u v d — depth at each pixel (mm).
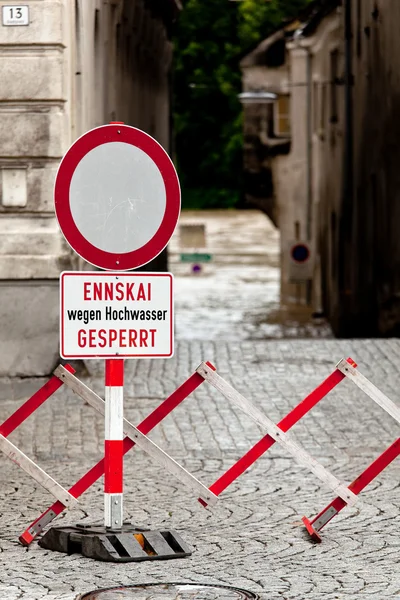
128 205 12852
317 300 62469
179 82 155875
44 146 23969
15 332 24078
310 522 14039
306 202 67062
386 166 40906
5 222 24141
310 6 62656
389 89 40188
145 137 12891
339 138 52750
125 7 38719
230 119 156750
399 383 24453
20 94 23938
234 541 13539
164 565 12484
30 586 11664
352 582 11672
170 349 13023
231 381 24859
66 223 12672
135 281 12906
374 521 14445
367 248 44625
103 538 12805
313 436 20156
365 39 44875
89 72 28812
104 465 13469
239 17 153000
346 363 13883
